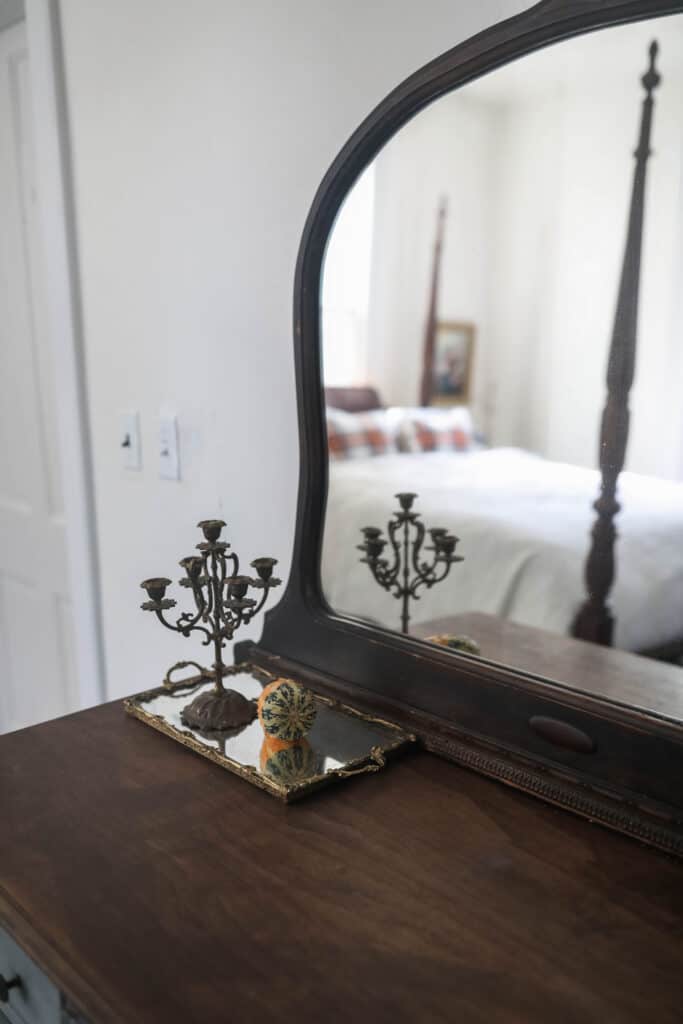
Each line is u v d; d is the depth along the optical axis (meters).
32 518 1.89
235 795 0.78
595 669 0.76
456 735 0.84
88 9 1.28
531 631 0.81
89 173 1.35
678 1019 0.51
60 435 1.53
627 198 0.75
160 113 1.19
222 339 1.17
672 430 0.73
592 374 0.78
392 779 0.80
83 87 1.32
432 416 0.89
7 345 1.86
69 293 1.42
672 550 0.71
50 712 2.00
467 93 0.83
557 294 0.81
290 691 0.84
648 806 0.69
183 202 1.19
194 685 1.02
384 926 0.59
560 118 0.78
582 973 0.55
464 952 0.57
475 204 0.86
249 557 1.20
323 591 1.02
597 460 0.78
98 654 1.58
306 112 1.00
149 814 0.74
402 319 0.93
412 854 0.68
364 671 0.95
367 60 0.92
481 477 0.86
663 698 0.71
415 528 0.92
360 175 0.92
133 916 0.61
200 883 0.64
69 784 0.80
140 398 1.35
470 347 0.88
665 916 0.60
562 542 0.79
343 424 0.97
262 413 1.13
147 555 1.41
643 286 0.75
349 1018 0.51
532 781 0.76
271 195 1.06
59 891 0.63
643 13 0.68
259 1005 0.52
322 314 0.96
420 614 0.91
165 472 1.33
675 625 0.70
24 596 1.99
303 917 0.60
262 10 1.02
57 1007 0.64
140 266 1.29
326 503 1.00
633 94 0.74
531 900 0.62
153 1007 0.52
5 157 1.73
